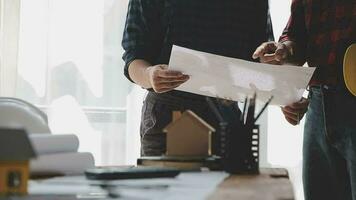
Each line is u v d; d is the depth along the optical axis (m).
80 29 2.58
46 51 2.56
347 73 1.56
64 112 2.57
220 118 1.21
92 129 2.58
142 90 2.58
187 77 1.31
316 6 1.74
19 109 1.31
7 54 2.52
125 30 1.63
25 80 2.55
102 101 2.60
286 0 2.59
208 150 1.19
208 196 0.77
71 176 1.02
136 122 2.59
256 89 1.34
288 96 1.37
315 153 1.75
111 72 2.60
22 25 2.55
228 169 1.12
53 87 2.56
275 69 1.27
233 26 1.56
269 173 1.12
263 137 2.61
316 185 1.76
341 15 1.67
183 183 0.93
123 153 2.59
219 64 1.27
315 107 1.74
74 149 1.09
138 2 1.61
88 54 2.59
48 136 1.01
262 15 1.58
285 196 0.77
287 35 1.81
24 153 0.76
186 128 1.20
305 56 1.80
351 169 1.65
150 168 1.04
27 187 0.78
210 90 1.36
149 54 1.61
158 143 1.55
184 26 1.56
